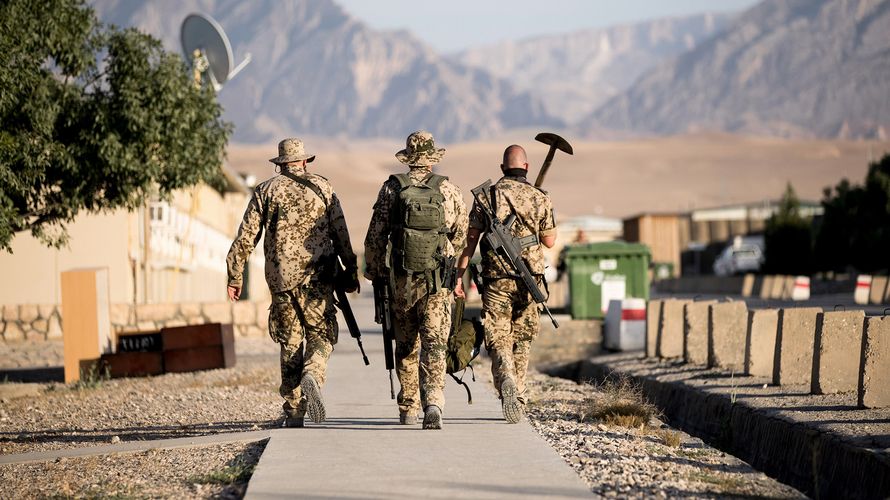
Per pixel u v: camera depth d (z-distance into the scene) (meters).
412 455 14.96
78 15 30.31
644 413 20.41
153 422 22.95
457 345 18.05
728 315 28.48
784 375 23.70
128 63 31.22
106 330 37.22
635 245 45.78
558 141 19.23
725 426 21.11
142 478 14.91
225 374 34.72
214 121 34.56
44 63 31.03
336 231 17.36
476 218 18.55
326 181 17.53
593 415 20.58
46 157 29.30
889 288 67.25
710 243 159.50
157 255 61.66
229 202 101.81
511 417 17.88
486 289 18.39
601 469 14.78
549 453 15.07
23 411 26.83
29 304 54.41
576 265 45.78
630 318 38.88
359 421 18.89
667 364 31.03
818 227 134.12
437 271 16.88
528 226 18.36
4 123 28.48
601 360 36.06
